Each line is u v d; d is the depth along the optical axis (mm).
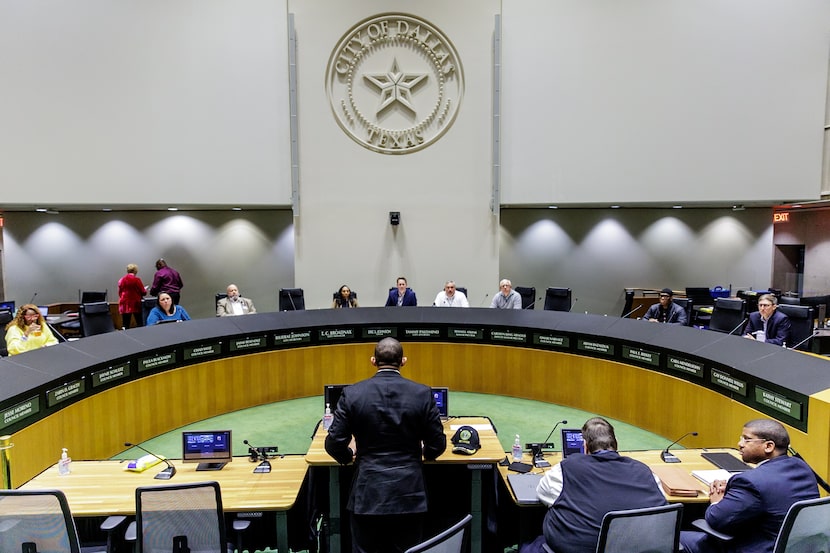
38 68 7543
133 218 11000
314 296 8602
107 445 4430
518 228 11992
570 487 2207
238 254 11234
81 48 7652
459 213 8586
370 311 6426
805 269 12234
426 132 8492
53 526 2191
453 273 8664
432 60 8383
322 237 8531
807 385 3252
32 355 4000
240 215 11203
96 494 2746
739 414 3900
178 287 9219
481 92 8414
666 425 4781
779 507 2156
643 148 8164
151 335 5086
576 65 8188
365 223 8570
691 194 8148
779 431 2354
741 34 7934
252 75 8156
